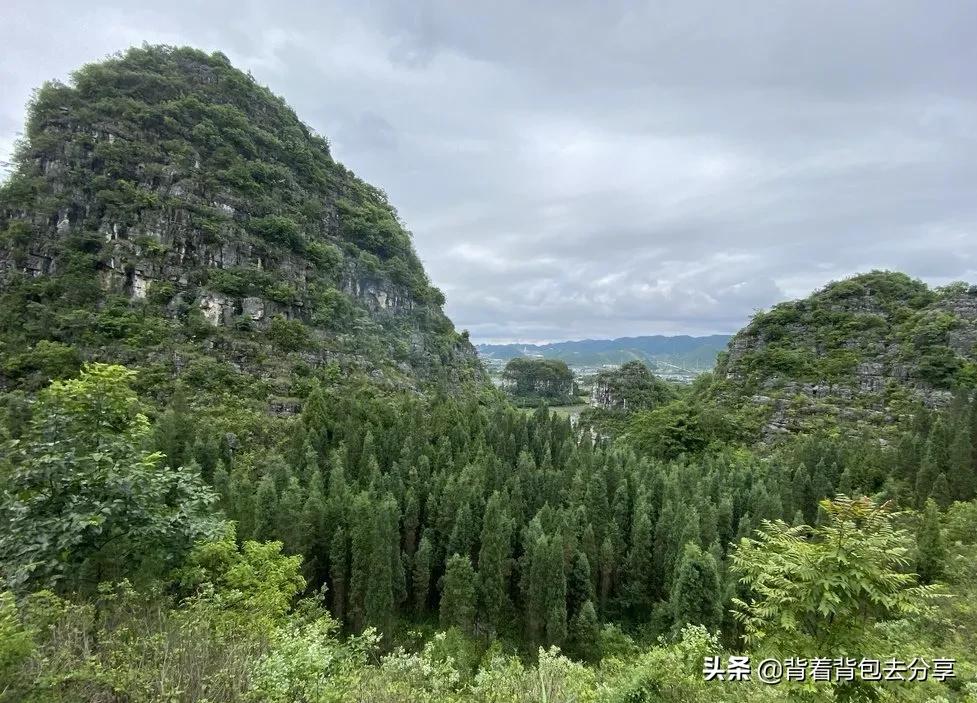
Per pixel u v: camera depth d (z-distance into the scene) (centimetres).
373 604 3453
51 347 5909
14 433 4428
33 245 6812
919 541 3083
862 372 7700
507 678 1534
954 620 2002
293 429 5906
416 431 6038
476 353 14338
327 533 3928
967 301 7575
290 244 8844
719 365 10044
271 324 7650
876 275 9131
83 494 1418
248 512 3616
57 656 1015
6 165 7475
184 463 4344
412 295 12044
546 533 4197
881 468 5481
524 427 7050
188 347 6625
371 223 11500
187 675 1056
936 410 6625
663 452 7688
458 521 4200
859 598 972
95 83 8338
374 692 1269
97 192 7338
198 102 8950
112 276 6881
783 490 4853
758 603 1096
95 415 1519
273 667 1112
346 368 8081
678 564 3744
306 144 11394
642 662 1585
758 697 1239
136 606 1354
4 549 1314
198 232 7694
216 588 1875
